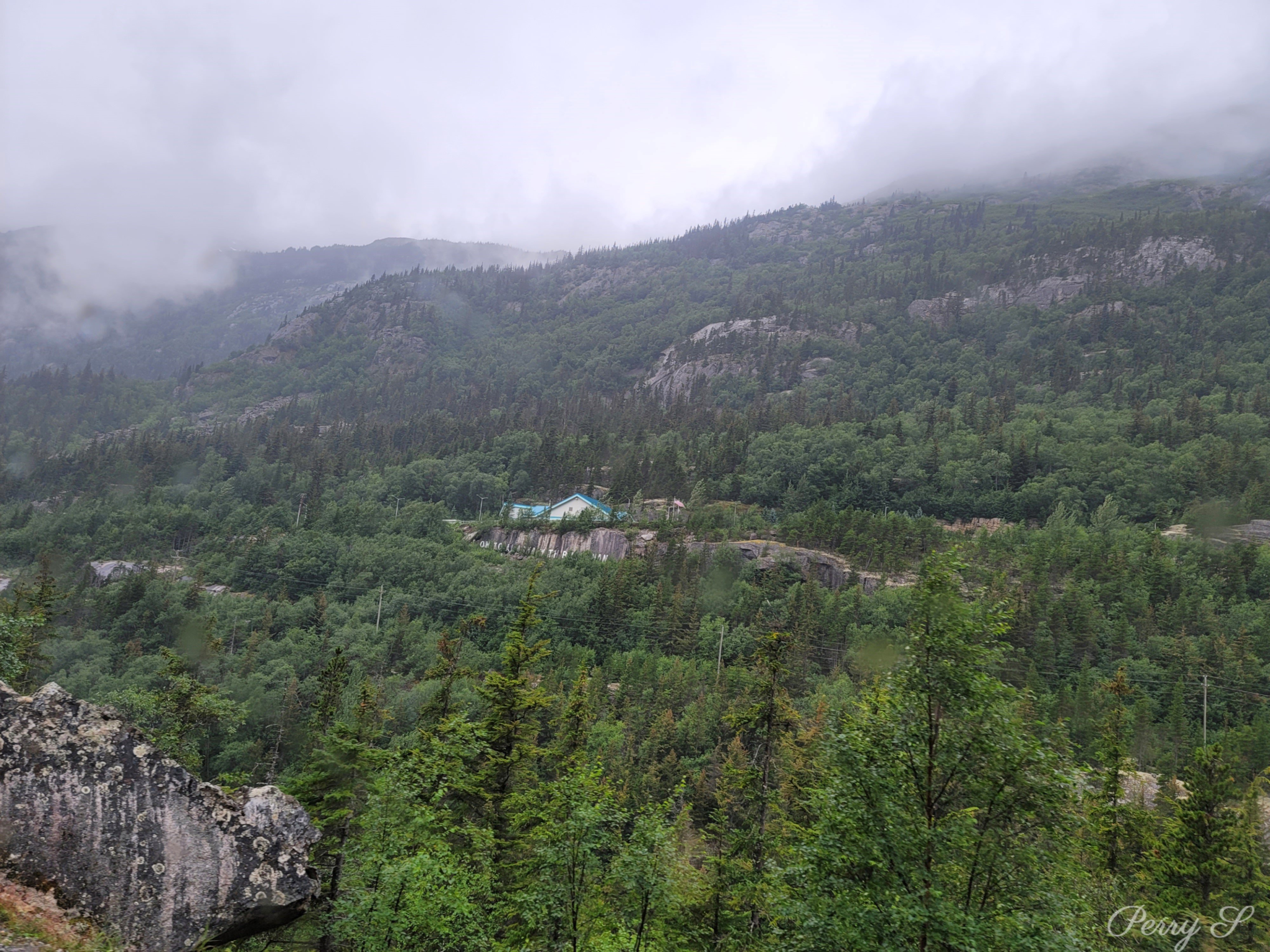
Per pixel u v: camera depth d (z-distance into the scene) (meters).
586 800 21.86
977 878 16.66
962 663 17.36
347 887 22.64
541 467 179.00
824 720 49.03
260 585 114.44
